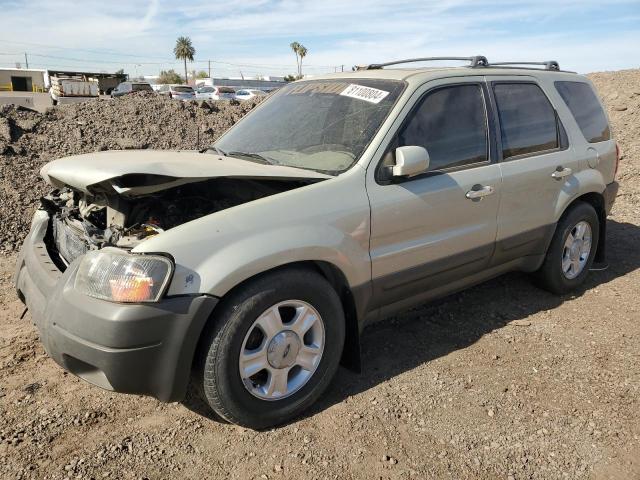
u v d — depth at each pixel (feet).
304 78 15.01
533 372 12.05
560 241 15.43
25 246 12.27
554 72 16.08
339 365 12.16
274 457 9.32
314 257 10.02
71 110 33.86
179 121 34.86
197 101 39.11
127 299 8.52
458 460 9.34
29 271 11.14
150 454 9.34
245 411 9.62
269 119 13.67
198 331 8.92
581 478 9.00
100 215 11.71
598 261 17.60
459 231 12.51
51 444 9.50
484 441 9.82
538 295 16.22
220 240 9.15
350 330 11.21
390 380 11.62
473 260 13.07
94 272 8.84
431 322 14.38
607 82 48.16
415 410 10.64
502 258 14.03
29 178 24.47
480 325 14.26
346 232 10.47
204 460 9.23
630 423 10.37
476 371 12.05
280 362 9.87
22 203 22.62
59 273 10.41
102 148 29.27
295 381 10.26
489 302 15.67
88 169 9.80
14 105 32.12
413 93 11.97
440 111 12.41
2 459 9.08
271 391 9.86
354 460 9.29
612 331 14.06
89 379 9.14
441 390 11.30
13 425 9.95
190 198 10.96
